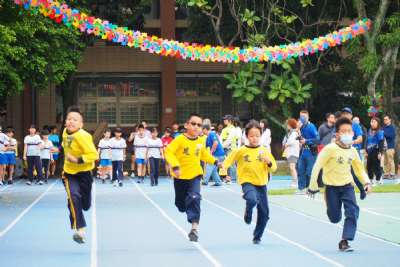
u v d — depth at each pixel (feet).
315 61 127.85
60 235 45.37
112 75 151.23
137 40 67.00
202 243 41.47
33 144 100.63
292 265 33.81
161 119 149.59
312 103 134.51
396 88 134.51
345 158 38.68
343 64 129.59
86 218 54.75
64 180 39.14
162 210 61.05
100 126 135.33
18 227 49.55
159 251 38.50
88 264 34.60
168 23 139.13
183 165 41.29
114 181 96.07
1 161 101.76
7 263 35.12
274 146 133.59
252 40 110.22
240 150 40.73
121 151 94.73
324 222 51.03
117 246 40.50
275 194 73.56
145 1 130.31
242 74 116.26
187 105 154.20
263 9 113.60
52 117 147.33
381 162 88.58
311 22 123.24
